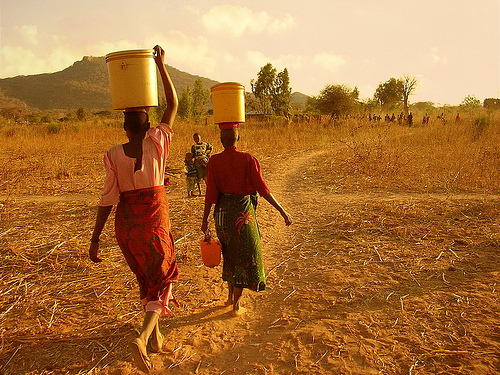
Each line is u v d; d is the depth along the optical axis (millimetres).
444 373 3068
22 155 17031
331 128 27594
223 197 3980
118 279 4984
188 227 7141
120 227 3162
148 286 3252
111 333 3797
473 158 12312
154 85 3223
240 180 3914
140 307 4285
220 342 3672
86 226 7297
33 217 8008
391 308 4035
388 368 3164
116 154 3141
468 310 3910
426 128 23188
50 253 5840
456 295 4207
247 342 3656
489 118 22234
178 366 3352
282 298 4430
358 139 20453
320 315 4000
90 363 3385
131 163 3123
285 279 4949
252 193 3996
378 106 56312
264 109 56469
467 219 6812
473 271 4805
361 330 3686
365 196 9109
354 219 7105
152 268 3150
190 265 5410
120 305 4336
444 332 3582
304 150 18750
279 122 32688
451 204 7824
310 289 4578
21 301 4445
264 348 3527
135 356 2846
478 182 9750
